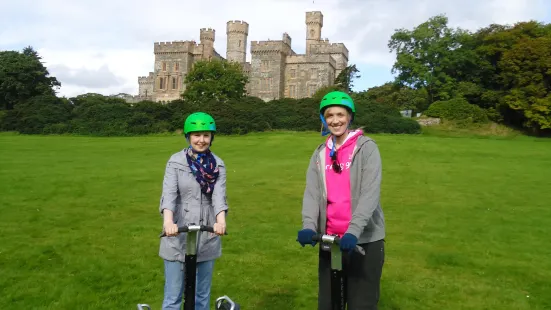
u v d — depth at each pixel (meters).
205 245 4.79
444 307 6.91
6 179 18.55
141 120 54.16
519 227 11.91
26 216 12.55
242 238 10.59
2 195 15.41
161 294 7.22
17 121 55.03
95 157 27.39
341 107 4.36
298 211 13.71
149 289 7.43
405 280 8.03
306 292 7.38
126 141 38.22
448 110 57.28
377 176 4.31
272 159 26.70
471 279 8.14
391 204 14.80
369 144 4.42
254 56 97.81
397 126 51.34
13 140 38.88
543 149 31.78
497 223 12.35
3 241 10.06
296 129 53.03
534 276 8.31
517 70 55.00
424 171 21.86
